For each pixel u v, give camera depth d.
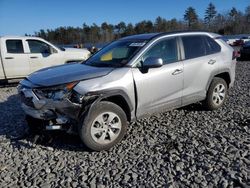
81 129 4.46
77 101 4.43
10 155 4.69
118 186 3.72
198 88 5.91
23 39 11.05
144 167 4.13
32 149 4.84
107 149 4.70
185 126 5.59
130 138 5.11
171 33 5.68
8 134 5.59
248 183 3.61
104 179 3.88
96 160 4.40
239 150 4.46
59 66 5.63
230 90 8.57
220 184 3.62
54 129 4.61
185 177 3.82
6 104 8.09
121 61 5.10
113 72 4.80
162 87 5.27
